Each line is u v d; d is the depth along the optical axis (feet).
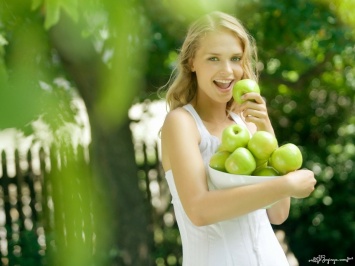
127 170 18.58
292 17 17.57
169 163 7.25
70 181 1.55
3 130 1.44
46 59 1.75
